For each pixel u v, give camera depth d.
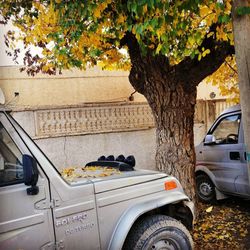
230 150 5.49
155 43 4.34
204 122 9.20
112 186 2.96
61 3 3.93
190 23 3.79
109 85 8.62
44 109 7.32
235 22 2.75
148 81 5.07
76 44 4.55
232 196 5.89
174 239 3.21
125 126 8.21
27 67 6.95
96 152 7.84
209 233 4.75
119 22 3.87
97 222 2.80
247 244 4.30
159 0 2.91
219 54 4.68
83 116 7.74
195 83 5.03
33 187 2.43
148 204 3.11
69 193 2.66
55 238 2.55
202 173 6.24
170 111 5.06
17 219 2.38
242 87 2.74
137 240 3.03
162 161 5.18
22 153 2.50
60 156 7.45
